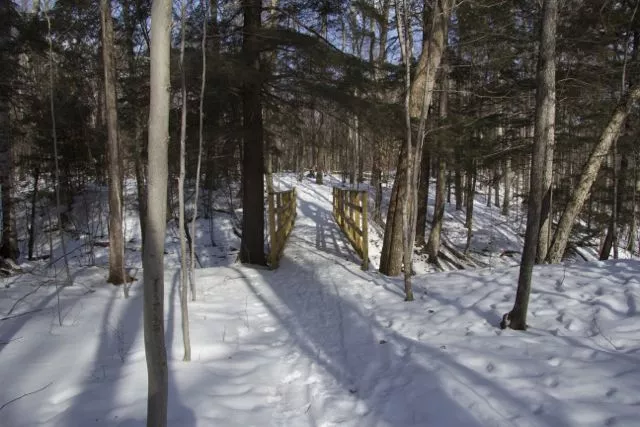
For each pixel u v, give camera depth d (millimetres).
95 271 8195
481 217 21359
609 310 4824
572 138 11539
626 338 4117
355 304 6066
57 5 8172
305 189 22812
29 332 4930
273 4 8781
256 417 3320
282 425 3232
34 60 9922
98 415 3268
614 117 7727
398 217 7973
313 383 3893
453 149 9969
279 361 4398
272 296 6777
